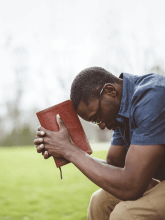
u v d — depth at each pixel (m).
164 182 1.19
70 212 2.41
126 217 1.08
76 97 1.27
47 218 2.24
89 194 3.16
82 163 1.16
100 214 1.46
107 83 1.25
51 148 1.21
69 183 3.91
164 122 1.10
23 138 19.09
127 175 1.08
